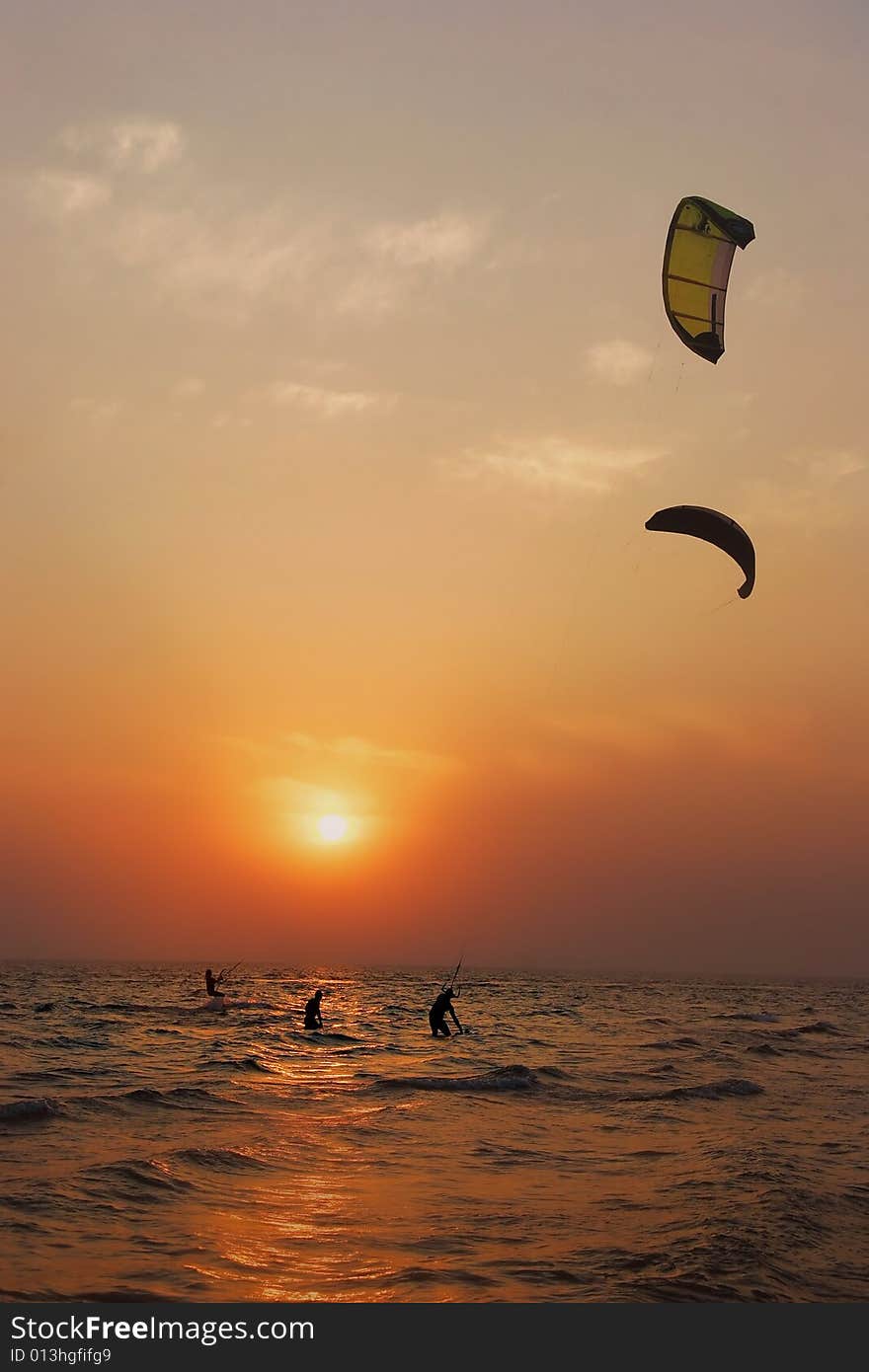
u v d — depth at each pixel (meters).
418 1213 13.40
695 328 23.42
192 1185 14.29
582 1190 14.88
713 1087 25.45
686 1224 13.05
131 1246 11.55
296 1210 13.32
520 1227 12.87
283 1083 25.22
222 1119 19.61
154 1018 49.41
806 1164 17.00
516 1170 16.19
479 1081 25.67
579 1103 23.34
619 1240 12.39
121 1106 20.44
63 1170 14.76
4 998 66.81
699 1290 10.74
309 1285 10.66
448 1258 11.58
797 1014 70.06
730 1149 18.06
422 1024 51.03
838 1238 12.87
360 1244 12.02
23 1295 9.96
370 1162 16.39
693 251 23.27
